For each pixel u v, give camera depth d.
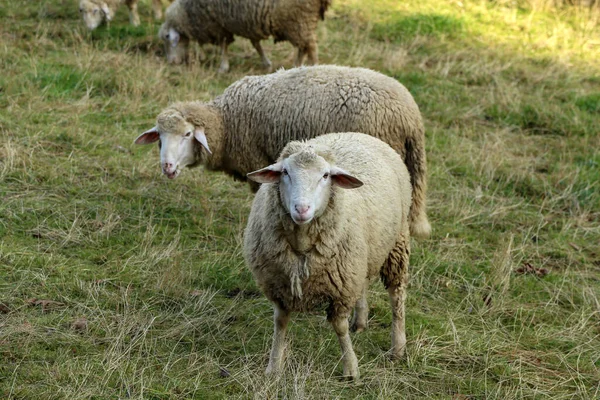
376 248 6.00
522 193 10.24
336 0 16.80
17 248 7.49
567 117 12.23
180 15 13.12
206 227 8.48
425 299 7.55
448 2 17.47
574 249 8.94
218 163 8.59
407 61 13.99
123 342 6.17
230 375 5.93
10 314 6.40
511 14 17.02
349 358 5.99
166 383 5.74
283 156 5.45
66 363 5.80
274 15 12.38
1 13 14.83
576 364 6.59
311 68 8.22
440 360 6.51
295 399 5.41
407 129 7.71
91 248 7.79
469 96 12.83
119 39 14.50
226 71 13.30
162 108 11.41
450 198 9.76
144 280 7.28
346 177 5.32
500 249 8.63
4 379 5.58
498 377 6.34
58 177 9.06
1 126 10.02
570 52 15.24
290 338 6.45
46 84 11.69
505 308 7.45
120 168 9.53
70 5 15.77
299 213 5.08
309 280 5.57
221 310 6.94
